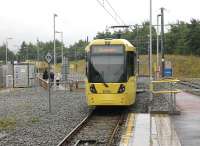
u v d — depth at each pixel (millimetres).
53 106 31766
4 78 61219
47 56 29578
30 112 27906
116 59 26859
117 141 16812
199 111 25578
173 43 131750
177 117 22859
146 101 33906
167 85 37812
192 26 126500
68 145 16375
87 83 26922
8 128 20844
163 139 15859
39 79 65438
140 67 113250
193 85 55094
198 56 126500
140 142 15328
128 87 26859
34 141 17000
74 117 25062
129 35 104000
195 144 14742
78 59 135000
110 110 28844
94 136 18500
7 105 33281
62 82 55031
